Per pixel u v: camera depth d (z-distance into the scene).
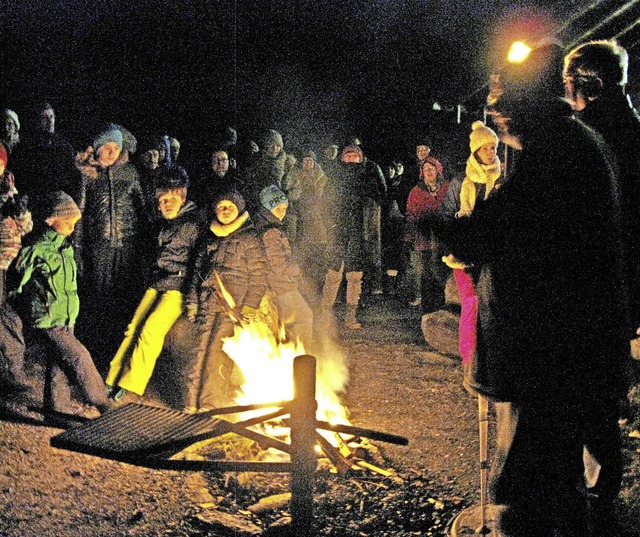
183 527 3.86
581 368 2.91
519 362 2.95
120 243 7.19
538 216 2.88
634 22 6.87
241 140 18.42
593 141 2.95
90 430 3.12
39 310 5.16
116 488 4.26
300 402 2.97
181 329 5.59
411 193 9.30
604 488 3.15
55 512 3.96
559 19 7.14
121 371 5.55
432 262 8.71
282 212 6.02
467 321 3.48
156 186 5.77
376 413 5.68
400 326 8.91
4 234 5.14
